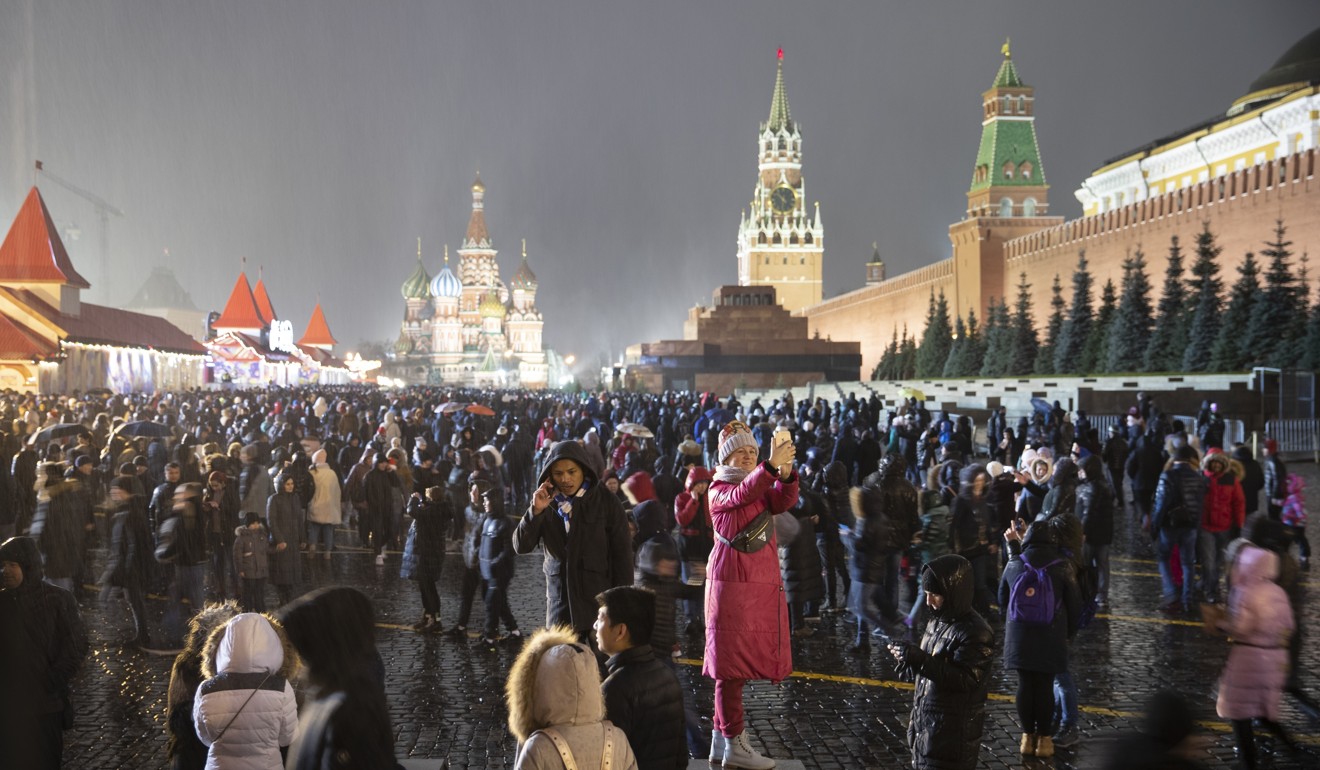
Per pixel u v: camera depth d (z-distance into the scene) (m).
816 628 11.08
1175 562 11.59
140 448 16.97
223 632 4.49
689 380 93.56
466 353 190.00
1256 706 6.54
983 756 7.12
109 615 11.91
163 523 10.48
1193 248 54.81
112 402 32.62
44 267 49.56
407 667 9.63
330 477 15.61
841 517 11.70
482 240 199.62
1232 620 6.66
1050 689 7.01
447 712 8.26
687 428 28.30
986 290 80.44
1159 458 15.80
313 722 3.64
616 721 4.38
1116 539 16.89
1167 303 46.25
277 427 23.17
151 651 10.29
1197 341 42.38
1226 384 36.84
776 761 6.83
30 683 3.45
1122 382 40.81
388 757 3.67
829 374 94.50
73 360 47.22
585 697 3.56
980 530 10.26
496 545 10.27
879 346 104.69
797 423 26.58
